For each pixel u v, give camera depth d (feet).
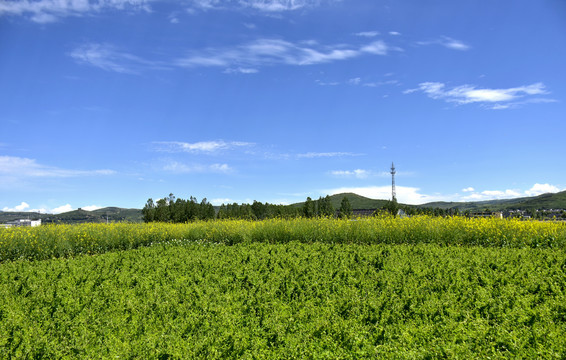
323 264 35.27
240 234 59.21
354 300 23.35
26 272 35.91
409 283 26.84
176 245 57.82
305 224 56.95
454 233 47.75
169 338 18.67
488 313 20.57
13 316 22.56
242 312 23.04
